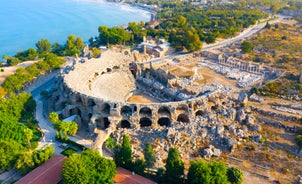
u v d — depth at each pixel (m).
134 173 102.19
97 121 142.75
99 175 91.00
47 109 156.38
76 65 182.12
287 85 184.62
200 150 123.75
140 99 181.25
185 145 125.50
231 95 177.88
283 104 161.25
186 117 145.88
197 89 188.12
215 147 126.38
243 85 193.88
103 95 166.25
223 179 91.94
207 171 91.88
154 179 103.88
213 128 132.12
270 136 134.50
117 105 138.38
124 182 95.69
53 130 134.38
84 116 147.12
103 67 198.75
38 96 174.88
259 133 136.75
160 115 143.12
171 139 127.00
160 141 126.31
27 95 151.25
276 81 193.12
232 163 116.62
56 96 163.25
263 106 160.75
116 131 133.62
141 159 105.25
